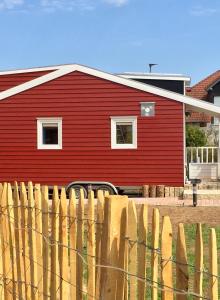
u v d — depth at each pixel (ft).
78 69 61.67
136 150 60.80
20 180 62.28
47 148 62.03
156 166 60.49
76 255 13.66
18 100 62.69
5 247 17.24
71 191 14.44
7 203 17.01
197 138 105.50
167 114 60.54
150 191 59.21
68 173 61.62
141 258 10.85
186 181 64.03
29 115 62.44
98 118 61.41
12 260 16.81
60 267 14.21
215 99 123.24
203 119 135.44
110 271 11.37
